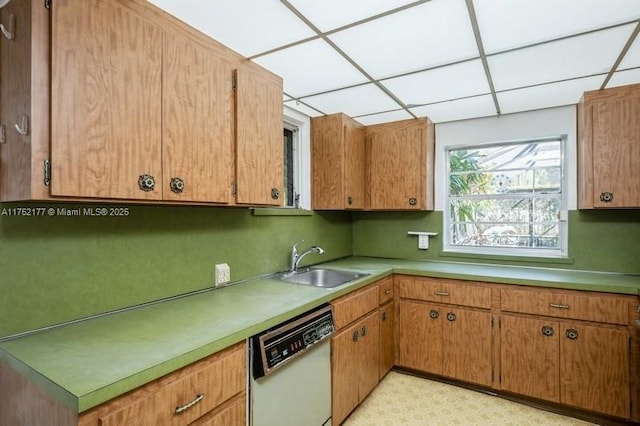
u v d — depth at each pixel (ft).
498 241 9.71
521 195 9.36
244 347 4.30
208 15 4.51
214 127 5.03
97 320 4.52
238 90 5.47
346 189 9.10
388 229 10.91
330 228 10.23
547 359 7.16
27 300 4.01
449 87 7.17
